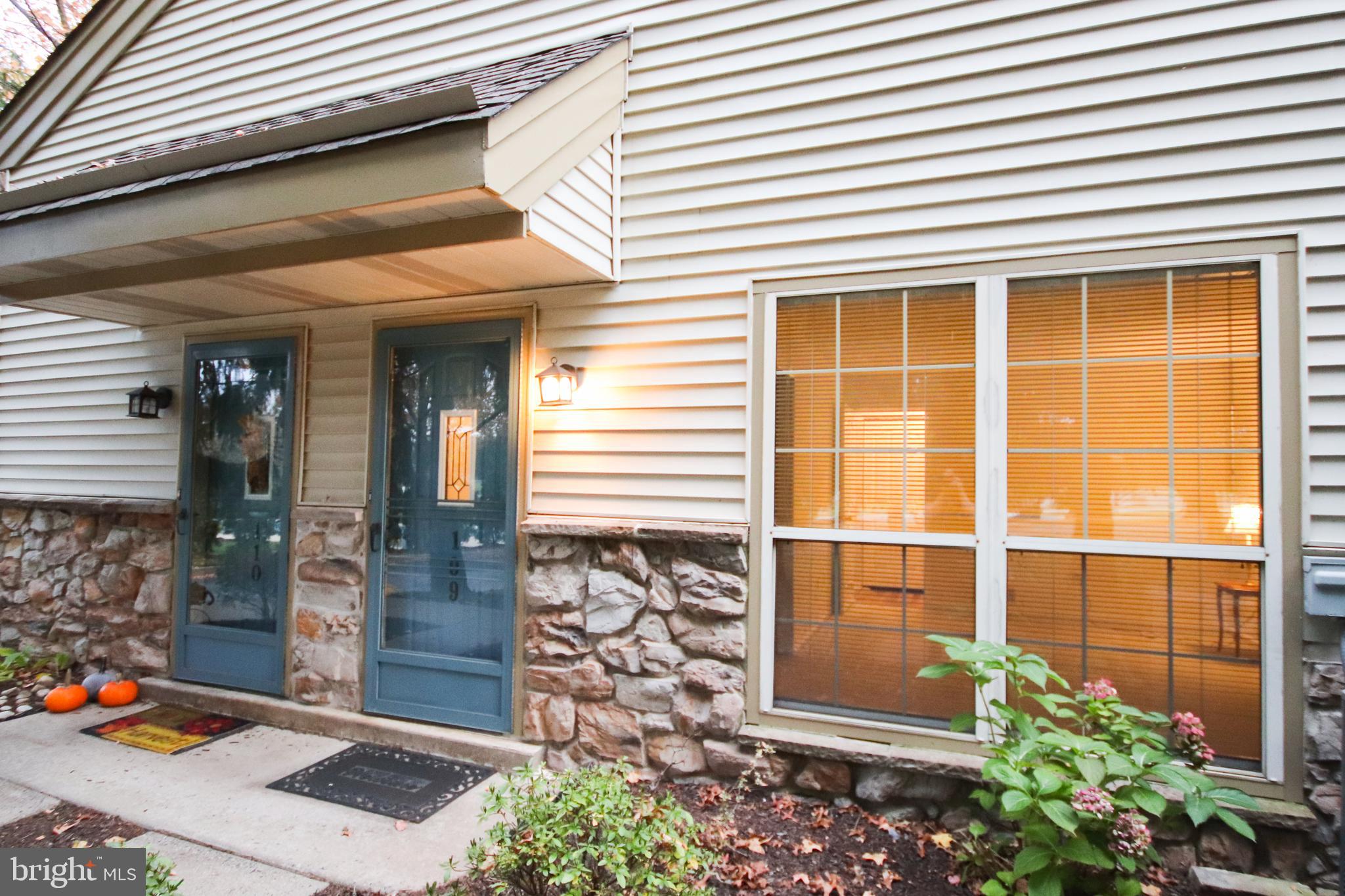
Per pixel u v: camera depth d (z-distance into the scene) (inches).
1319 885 91.6
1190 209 102.9
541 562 134.0
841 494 118.9
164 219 114.1
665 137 131.6
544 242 109.4
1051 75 109.7
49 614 191.2
